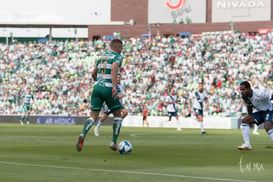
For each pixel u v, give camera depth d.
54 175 13.24
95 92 20.38
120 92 37.34
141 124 66.56
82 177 12.88
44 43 90.06
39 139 31.17
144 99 73.12
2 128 50.41
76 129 49.22
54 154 19.67
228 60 75.50
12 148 22.94
